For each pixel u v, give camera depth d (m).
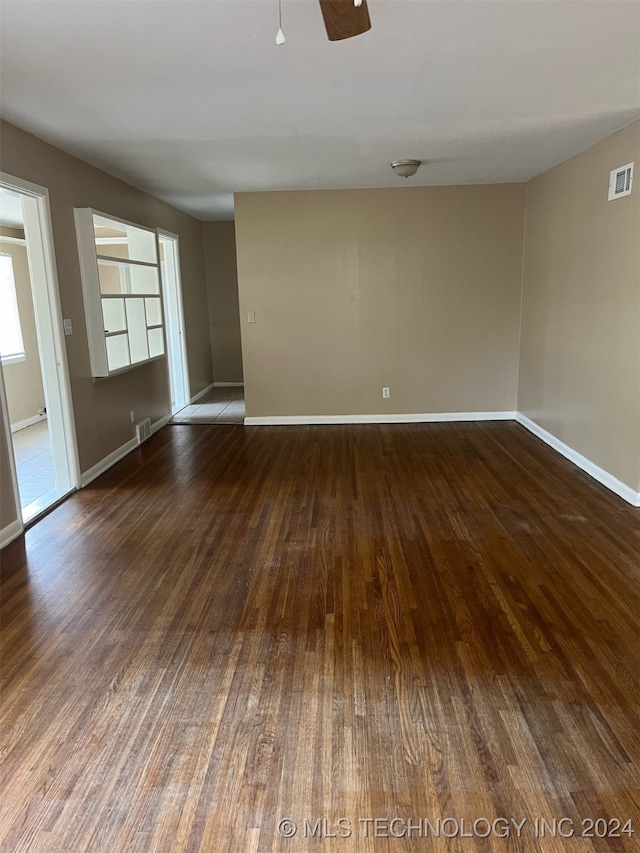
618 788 1.67
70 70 2.56
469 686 2.10
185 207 6.84
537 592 2.72
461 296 5.96
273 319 6.08
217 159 4.32
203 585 2.85
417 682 2.12
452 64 2.58
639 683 2.10
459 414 6.24
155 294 5.90
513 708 1.98
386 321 6.04
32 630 2.49
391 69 2.62
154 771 1.75
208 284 8.62
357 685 2.12
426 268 5.91
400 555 3.12
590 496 3.94
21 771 1.76
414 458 4.91
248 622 2.53
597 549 3.15
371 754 1.80
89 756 1.81
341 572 2.95
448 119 3.44
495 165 4.82
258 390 6.26
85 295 4.36
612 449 4.02
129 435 5.33
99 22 2.11
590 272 4.29
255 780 1.72
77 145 3.86
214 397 8.00
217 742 1.86
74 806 1.64
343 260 5.91
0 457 3.30
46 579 2.94
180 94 2.88
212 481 4.44
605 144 3.97
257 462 4.91
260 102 3.03
